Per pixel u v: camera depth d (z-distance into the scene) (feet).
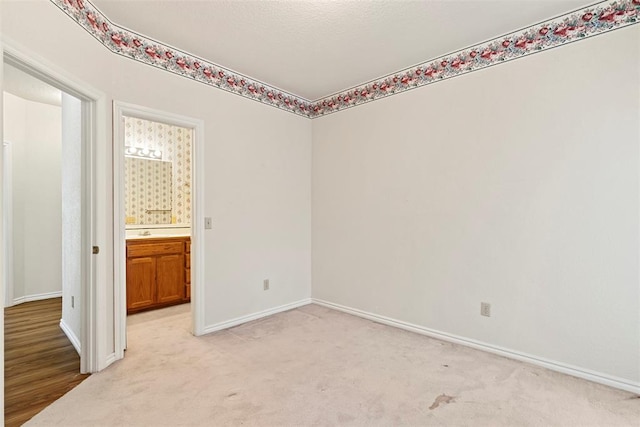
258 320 10.93
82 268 7.33
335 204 12.12
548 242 7.61
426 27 7.83
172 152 14.92
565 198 7.39
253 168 10.94
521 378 7.15
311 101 12.88
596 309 7.05
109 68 7.60
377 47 8.78
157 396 6.40
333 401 6.28
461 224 8.95
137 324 10.50
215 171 9.90
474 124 8.68
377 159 10.81
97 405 6.10
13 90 12.01
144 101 8.30
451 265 9.14
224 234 10.15
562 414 5.91
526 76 7.85
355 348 8.69
